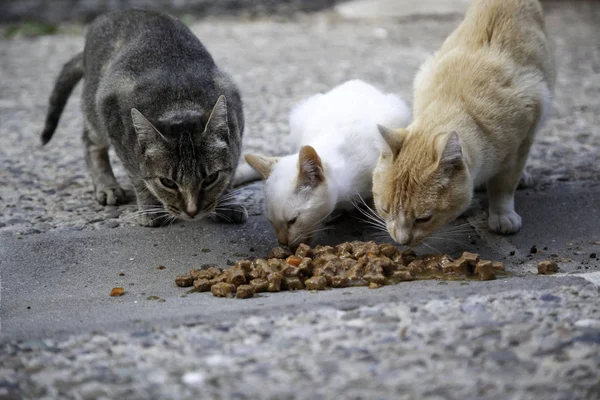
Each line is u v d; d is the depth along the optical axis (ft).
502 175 18.20
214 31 44.29
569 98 30.81
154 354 12.09
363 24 45.50
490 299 13.65
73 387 11.21
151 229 19.58
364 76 34.45
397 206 16.37
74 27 46.14
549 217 19.34
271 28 45.01
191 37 21.07
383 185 16.65
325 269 15.72
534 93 17.70
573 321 12.63
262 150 25.58
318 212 18.08
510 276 15.70
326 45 40.91
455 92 17.51
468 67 17.89
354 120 19.92
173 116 18.49
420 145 16.35
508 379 10.99
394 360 11.59
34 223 20.53
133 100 19.12
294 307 13.58
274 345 12.22
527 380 10.94
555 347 11.79
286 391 10.87
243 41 41.96
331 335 12.48
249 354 11.96
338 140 19.22
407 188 16.16
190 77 19.58
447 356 11.66
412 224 16.42
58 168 25.20
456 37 19.47
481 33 18.66
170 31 20.67
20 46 42.93
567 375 11.02
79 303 15.46
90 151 22.17
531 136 18.13
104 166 22.21
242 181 22.67
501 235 18.49
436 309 13.29
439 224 16.56
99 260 17.97
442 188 15.99
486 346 11.90
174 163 18.08
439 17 46.47
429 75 18.57
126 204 21.86
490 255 17.49
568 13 46.44
